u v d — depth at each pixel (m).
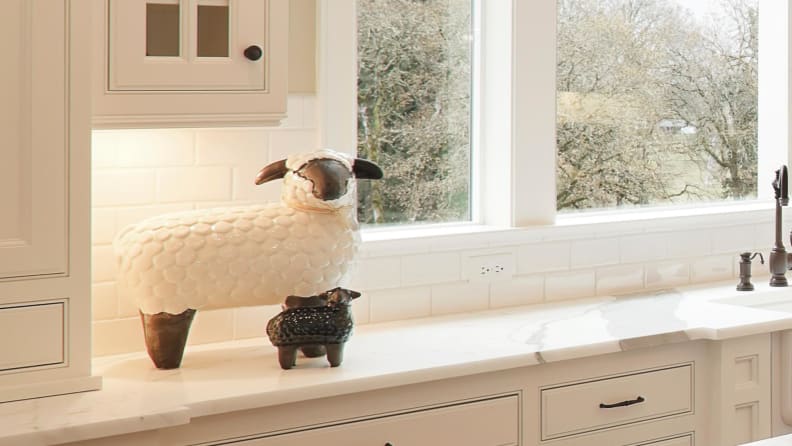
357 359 2.61
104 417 2.12
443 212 3.39
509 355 2.63
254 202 2.90
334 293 2.53
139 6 2.35
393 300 3.13
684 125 3.98
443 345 2.77
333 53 3.01
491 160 3.43
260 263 2.51
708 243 3.84
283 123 2.94
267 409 2.34
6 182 2.16
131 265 2.49
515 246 3.36
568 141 3.67
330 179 2.54
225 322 2.86
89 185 2.24
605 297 3.54
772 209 4.02
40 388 2.24
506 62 3.36
